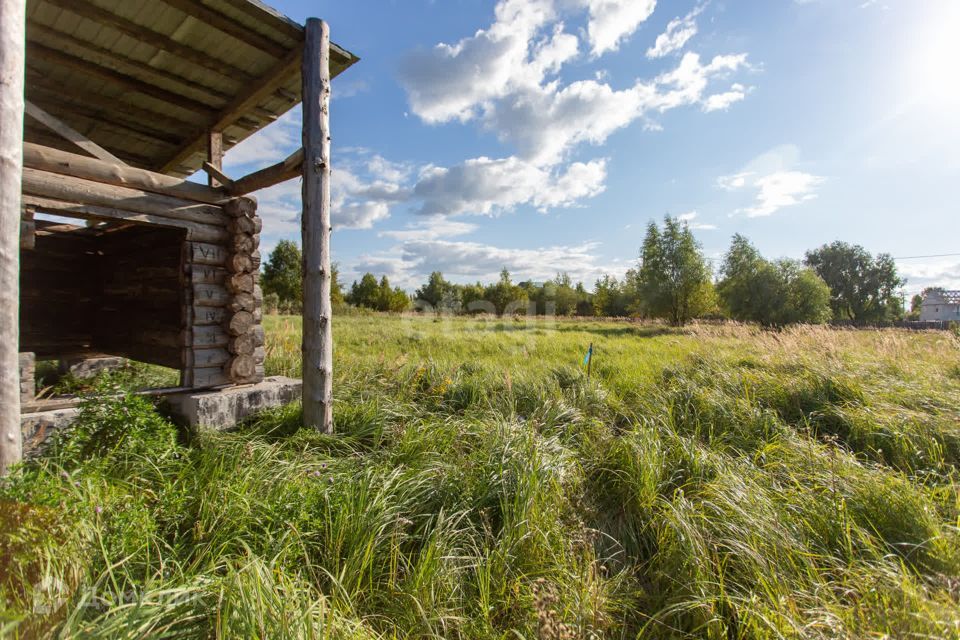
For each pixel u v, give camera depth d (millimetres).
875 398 4820
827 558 2287
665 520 2639
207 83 4516
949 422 4023
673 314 28406
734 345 9812
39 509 1753
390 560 2273
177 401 3906
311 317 3871
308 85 3838
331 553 2227
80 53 3975
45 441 2955
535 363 7633
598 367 7512
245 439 3496
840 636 1752
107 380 3512
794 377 5574
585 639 1962
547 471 3064
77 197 3416
